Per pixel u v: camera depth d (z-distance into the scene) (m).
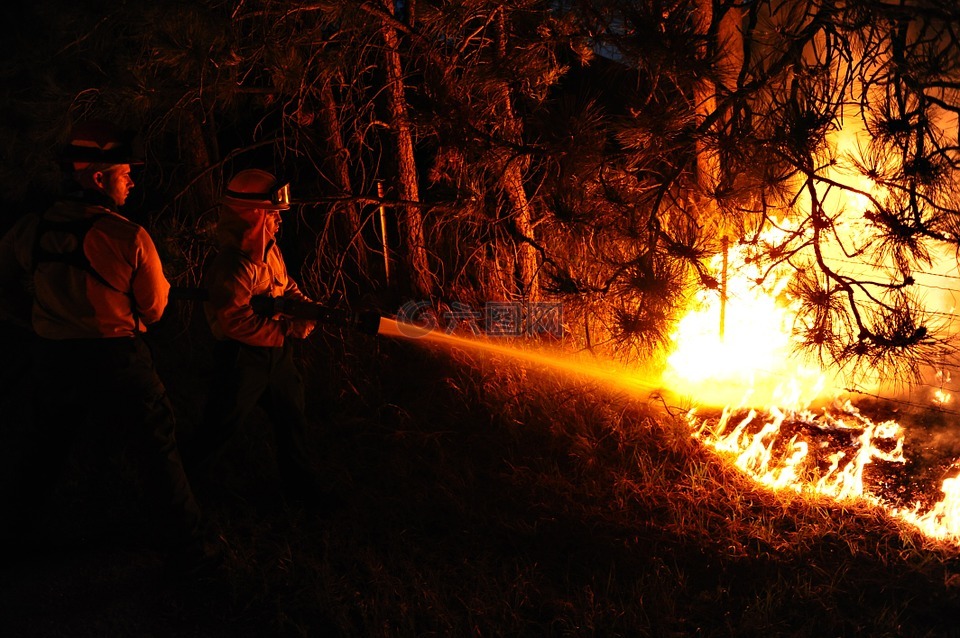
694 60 3.52
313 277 5.55
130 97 4.46
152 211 5.45
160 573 3.46
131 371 3.20
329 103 5.24
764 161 3.68
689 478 4.26
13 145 4.83
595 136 3.90
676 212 4.34
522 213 4.87
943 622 3.20
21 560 3.49
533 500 4.11
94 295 3.09
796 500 4.05
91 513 3.88
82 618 3.16
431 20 4.38
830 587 3.34
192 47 4.25
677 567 3.50
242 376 3.60
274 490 4.14
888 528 3.82
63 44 4.76
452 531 3.83
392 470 4.38
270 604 3.27
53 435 3.28
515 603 3.29
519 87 4.45
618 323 3.83
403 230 5.86
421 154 5.82
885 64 3.46
